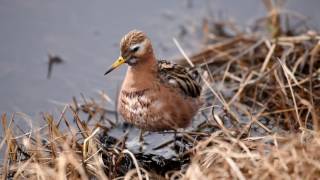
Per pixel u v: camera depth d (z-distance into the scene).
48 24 15.23
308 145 9.30
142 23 15.32
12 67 13.91
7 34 14.86
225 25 15.05
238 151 9.70
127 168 10.77
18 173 9.75
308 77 12.15
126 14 15.61
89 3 15.95
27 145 10.43
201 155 10.04
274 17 14.36
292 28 14.82
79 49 14.52
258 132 11.34
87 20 15.39
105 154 10.79
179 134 11.71
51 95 13.16
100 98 13.03
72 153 9.99
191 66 12.88
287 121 11.57
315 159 9.05
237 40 14.05
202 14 15.59
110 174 10.24
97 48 14.57
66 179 9.69
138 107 10.73
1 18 15.29
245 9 15.68
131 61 10.61
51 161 10.24
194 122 11.98
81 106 12.65
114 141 11.72
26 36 14.84
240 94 12.39
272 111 12.02
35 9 15.67
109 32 15.04
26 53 14.34
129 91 10.73
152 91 10.59
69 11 15.66
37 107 12.77
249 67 13.23
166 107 10.66
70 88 13.37
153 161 11.05
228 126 11.65
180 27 15.19
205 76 12.59
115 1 16.05
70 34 14.96
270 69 12.48
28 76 13.70
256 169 8.94
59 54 14.33
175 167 10.88
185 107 10.92
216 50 13.89
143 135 11.80
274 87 12.33
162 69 10.95
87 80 13.61
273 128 11.51
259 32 14.73
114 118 12.39
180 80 10.94
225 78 13.09
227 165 9.12
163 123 10.82
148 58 10.56
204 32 14.86
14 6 15.72
